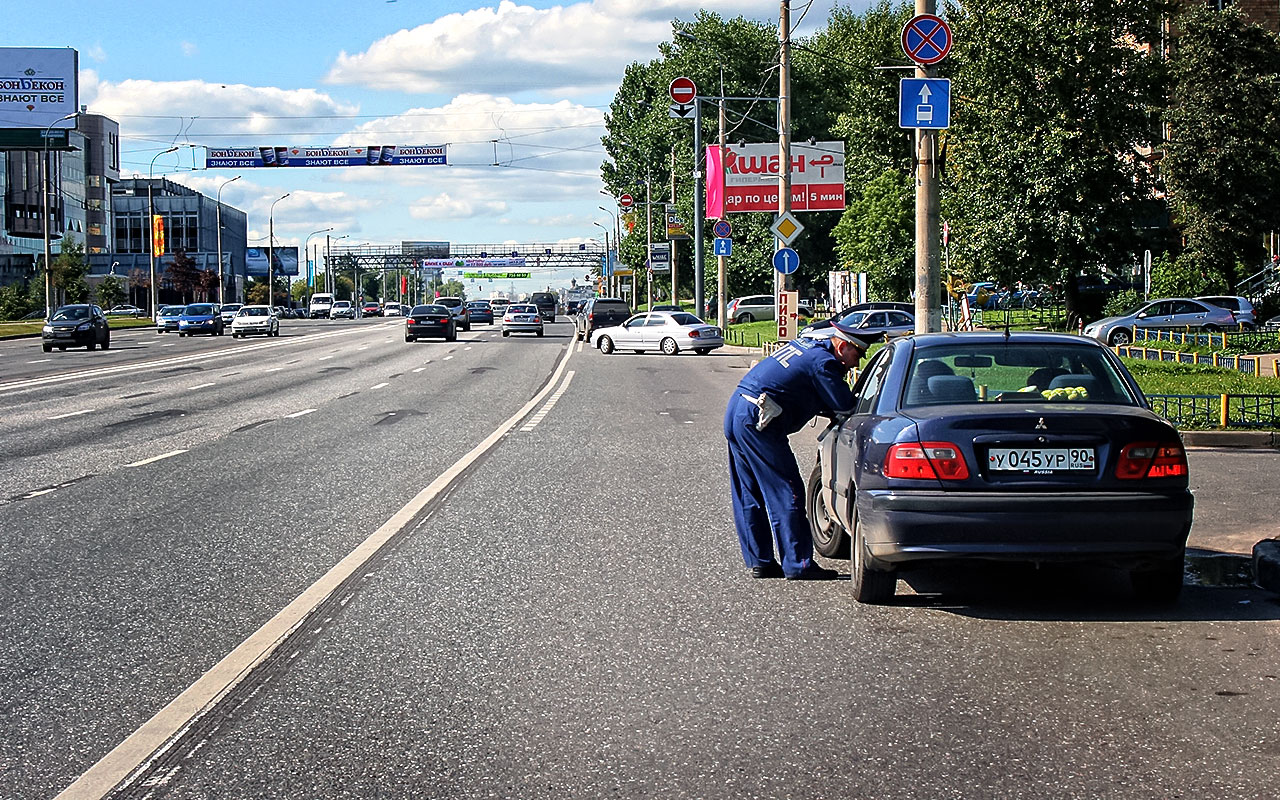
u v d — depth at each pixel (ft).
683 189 264.72
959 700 18.34
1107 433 22.63
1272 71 154.61
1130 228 133.08
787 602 24.81
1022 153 132.26
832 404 26.40
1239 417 54.95
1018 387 24.71
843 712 17.78
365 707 18.16
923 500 22.47
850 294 147.64
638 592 25.72
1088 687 18.93
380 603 24.76
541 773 15.43
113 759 16.02
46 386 91.30
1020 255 135.03
